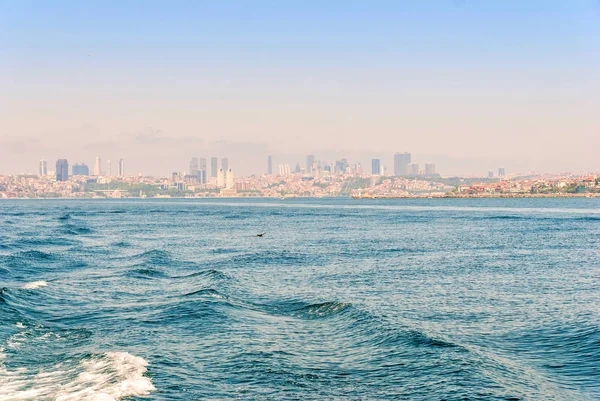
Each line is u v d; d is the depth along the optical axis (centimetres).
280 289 3925
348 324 2814
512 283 4141
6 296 3281
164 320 2867
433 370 2098
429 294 3709
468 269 4897
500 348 2458
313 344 2469
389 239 8112
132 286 3944
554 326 2808
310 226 11494
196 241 7981
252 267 5056
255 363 2191
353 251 6419
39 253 5912
